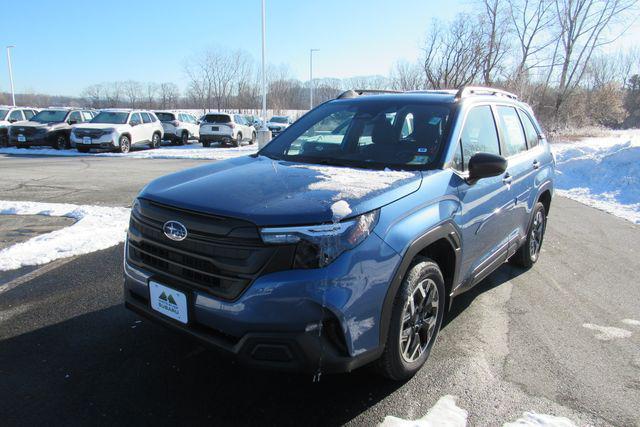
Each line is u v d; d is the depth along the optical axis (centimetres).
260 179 296
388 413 275
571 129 2655
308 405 279
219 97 5131
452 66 2534
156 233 275
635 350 362
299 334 235
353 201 258
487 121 420
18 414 262
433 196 305
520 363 337
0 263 495
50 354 325
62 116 2098
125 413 267
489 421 271
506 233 436
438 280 316
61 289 436
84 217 706
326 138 395
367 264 250
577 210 930
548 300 456
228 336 250
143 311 288
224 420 263
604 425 272
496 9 2442
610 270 550
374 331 261
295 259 236
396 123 380
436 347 355
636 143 1331
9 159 1638
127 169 1390
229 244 243
